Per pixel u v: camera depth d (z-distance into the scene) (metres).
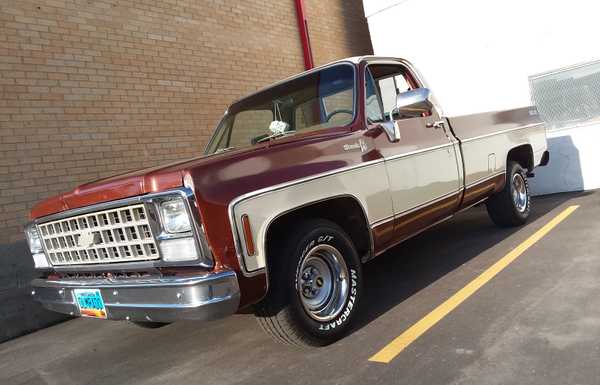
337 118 4.10
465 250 5.36
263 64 8.95
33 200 5.77
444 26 8.71
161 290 2.80
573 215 6.08
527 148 6.17
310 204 3.29
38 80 5.98
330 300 3.48
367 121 3.99
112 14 6.80
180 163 3.21
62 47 6.24
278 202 3.08
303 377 3.06
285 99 4.55
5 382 3.96
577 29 7.43
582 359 2.72
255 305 3.15
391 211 3.95
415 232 4.36
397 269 5.12
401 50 9.33
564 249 4.74
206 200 2.76
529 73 7.92
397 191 4.01
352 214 3.72
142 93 7.00
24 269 5.40
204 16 8.02
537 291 3.81
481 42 8.34
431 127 4.59
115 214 3.06
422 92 3.94
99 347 4.46
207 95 7.88
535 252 4.81
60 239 3.48
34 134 5.87
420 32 9.03
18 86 5.80
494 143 5.43
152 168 3.33
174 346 4.12
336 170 3.50
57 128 6.07
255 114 4.74
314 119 4.28
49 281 3.58
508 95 8.16
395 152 4.07
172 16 7.55
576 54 7.48
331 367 3.13
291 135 3.92
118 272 3.15
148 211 2.85
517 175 5.96
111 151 6.56
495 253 5.03
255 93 4.87
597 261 4.25
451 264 4.94
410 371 2.90
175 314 2.77
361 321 3.81
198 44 7.87
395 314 3.85
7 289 5.25
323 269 3.49
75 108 6.27
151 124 7.05
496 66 8.22
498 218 5.94
